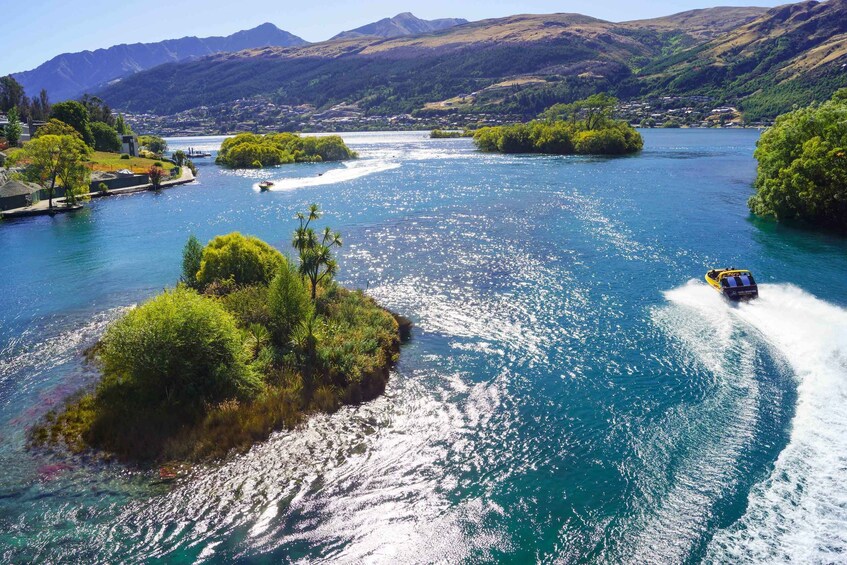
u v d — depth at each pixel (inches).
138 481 1100.5
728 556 908.0
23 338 1811.0
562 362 1582.2
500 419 1315.2
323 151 7500.0
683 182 4498.0
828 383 1396.4
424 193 4284.0
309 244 1921.8
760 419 1269.7
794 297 1978.3
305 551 937.5
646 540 948.6
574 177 4933.6
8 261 2721.5
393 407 1370.6
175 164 6707.7
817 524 960.3
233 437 1215.6
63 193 4500.5
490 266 2436.0
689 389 1412.4
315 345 1550.2
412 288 2197.3
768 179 3189.0
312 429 1273.4
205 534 971.3
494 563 912.9
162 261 2645.2
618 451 1184.8
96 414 1291.8
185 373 1333.7
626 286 2150.6
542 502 1044.5
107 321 1937.7
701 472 1107.9
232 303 1777.8
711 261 2426.2
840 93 4111.7
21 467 1141.7
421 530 983.0
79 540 956.6
